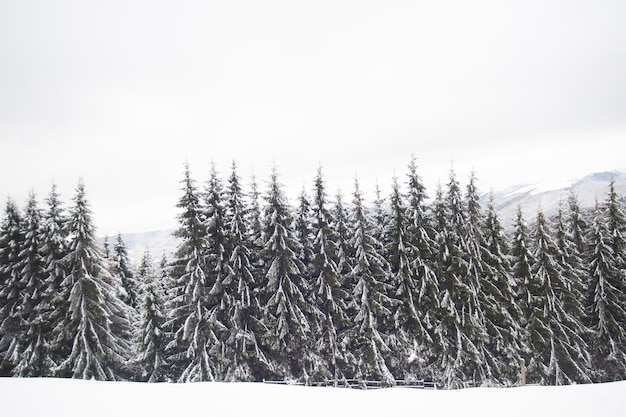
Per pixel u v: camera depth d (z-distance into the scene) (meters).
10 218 25.72
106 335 24.97
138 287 35.78
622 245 28.17
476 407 10.17
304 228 27.89
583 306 28.91
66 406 11.05
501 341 25.44
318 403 11.21
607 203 28.92
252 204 26.69
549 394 10.94
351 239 26.52
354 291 25.45
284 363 25.20
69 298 23.66
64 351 24.84
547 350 26.89
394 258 26.38
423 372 25.22
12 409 10.78
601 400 10.03
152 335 26.17
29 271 24.52
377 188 29.72
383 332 26.56
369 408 10.55
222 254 24.78
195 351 24.36
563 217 30.53
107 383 14.54
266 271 25.77
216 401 11.57
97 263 25.39
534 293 27.12
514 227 27.78
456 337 25.42
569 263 28.86
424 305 25.77
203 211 25.11
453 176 26.91
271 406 10.98
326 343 25.77
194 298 23.75
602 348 27.52
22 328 24.98
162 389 13.36
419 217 26.31
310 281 27.06
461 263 25.34
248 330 24.97
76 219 24.61
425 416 9.64
